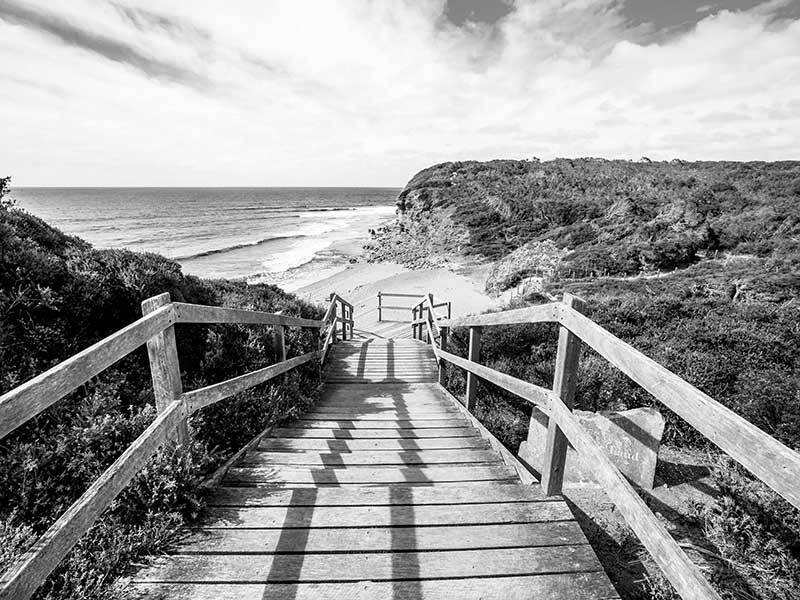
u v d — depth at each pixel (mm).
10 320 3322
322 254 36594
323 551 2029
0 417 1229
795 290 11508
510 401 5234
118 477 1749
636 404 4586
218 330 4820
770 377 4672
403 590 1828
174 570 1894
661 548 1446
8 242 3816
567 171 46094
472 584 1868
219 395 2926
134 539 2002
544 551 2064
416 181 55750
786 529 2602
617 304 7711
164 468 2318
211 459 2680
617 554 2580
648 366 1579
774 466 1071
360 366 7301
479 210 38906
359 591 1816
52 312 3617
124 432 2730
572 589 1859
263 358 4840
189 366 4176
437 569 1941
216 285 8586
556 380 2430
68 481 2424
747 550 2598
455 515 2312
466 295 20062
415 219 45812
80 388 3146
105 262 4664
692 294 12188
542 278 18203
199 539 2086
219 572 1889
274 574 1887
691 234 19859
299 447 3506
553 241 22719
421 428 4062
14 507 2164
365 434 3863
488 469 3055
